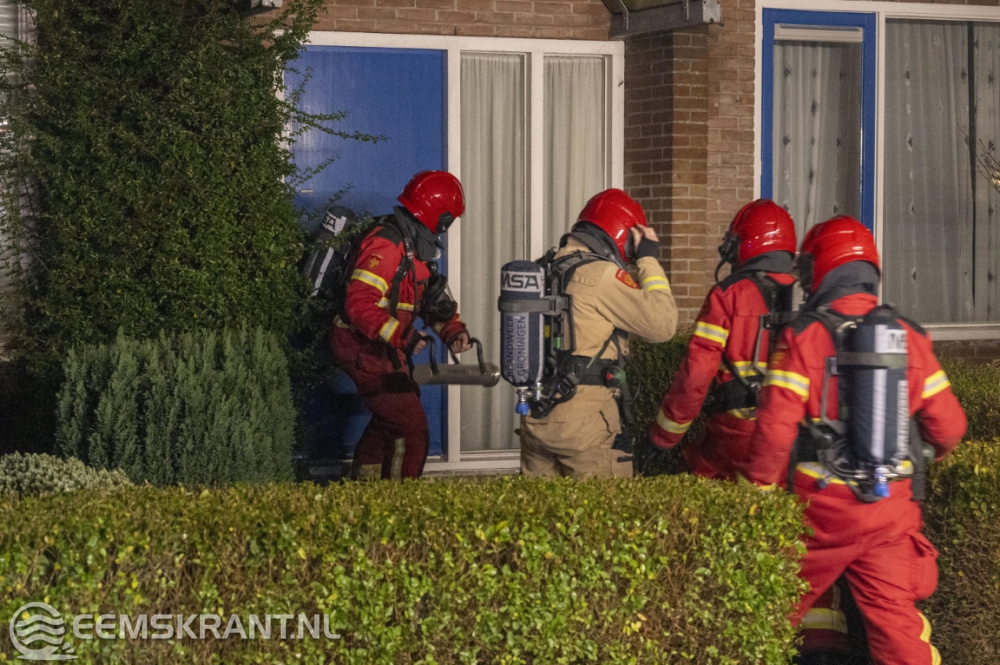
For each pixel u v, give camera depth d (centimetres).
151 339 1922
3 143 1964
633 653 1167
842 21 2675
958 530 1392
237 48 2081
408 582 1110
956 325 2825
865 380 1209
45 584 1073
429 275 1997
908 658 1270
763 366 1484
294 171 2156
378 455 2066
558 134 2598
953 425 1291
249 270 2014
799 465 1283
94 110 1938
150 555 1088
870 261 1330
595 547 1146
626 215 1653
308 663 1100
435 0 2442
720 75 2556
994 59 2833
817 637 1419
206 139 1956
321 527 1099
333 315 2062
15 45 2073
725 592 1191
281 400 1780
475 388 2581
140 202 1919
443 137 2488
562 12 2520
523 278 1525
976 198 2848
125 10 1941
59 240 1930
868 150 2731
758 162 2627
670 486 1241
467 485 1245
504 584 1130
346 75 2420
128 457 1620
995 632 1396
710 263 2541
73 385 1684
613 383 1600
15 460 1495
